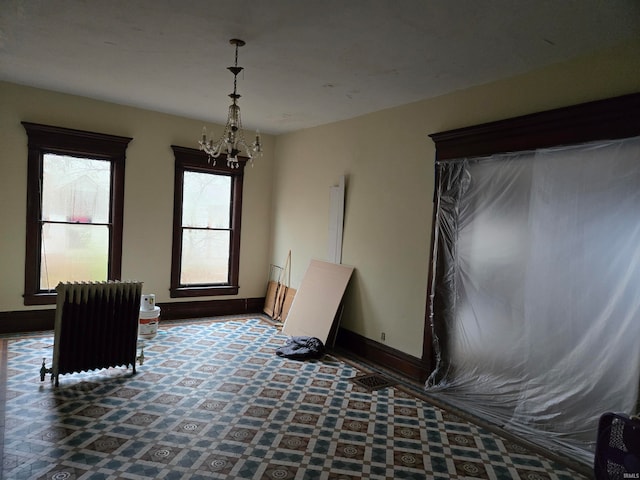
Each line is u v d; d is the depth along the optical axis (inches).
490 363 141.1
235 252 249.3
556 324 121.9
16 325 190.1
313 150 226.1
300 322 210.7
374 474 99.7
